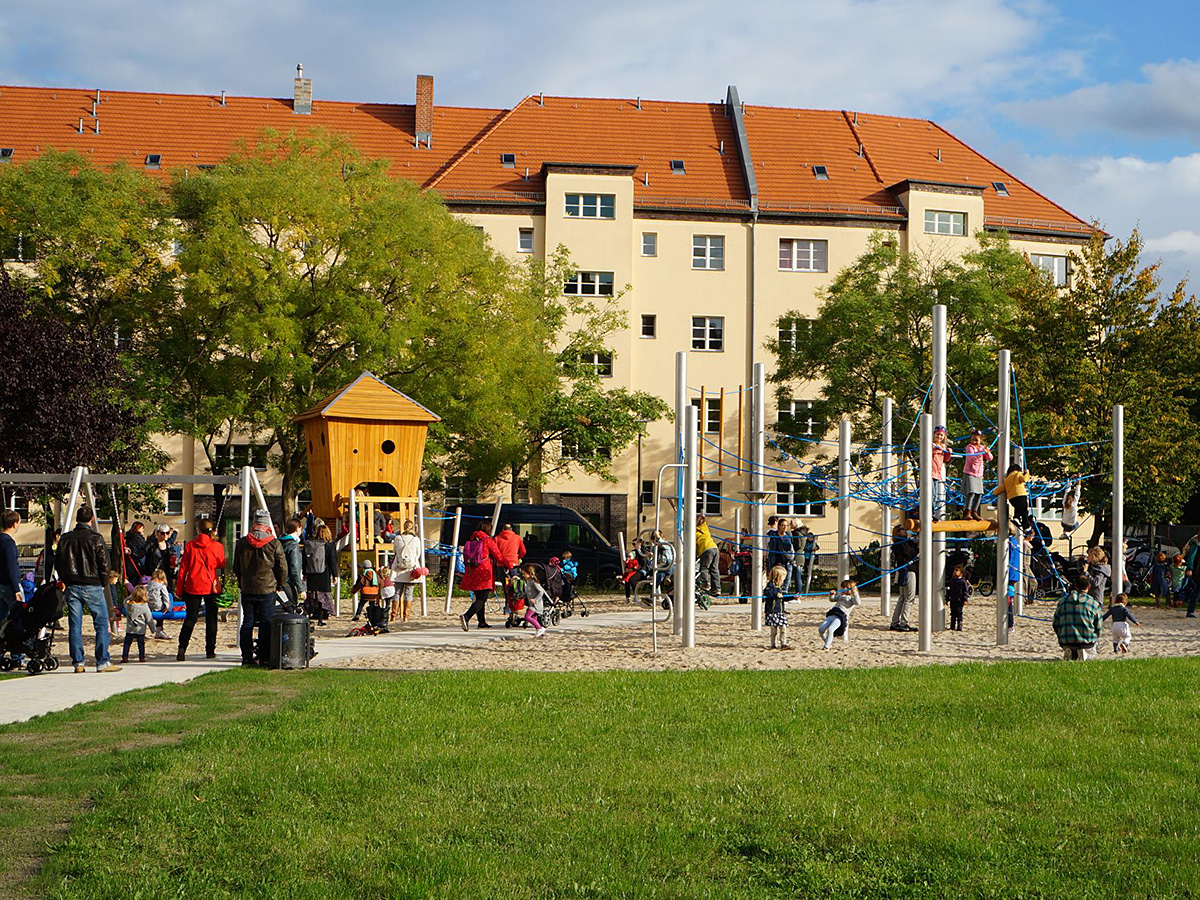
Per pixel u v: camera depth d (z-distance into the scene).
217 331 35.81
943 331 20.70
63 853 7.12
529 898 6.45
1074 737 10.32
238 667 15.88
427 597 29.16
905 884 6.69
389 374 36.66
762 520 21.55
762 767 9.19
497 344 36.66
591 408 45.97
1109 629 22.08
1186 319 35.00
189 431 35.69
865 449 25.69
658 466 53.16
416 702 12.13
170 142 56.09
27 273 37.66
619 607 26.94
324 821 7.77
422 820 7.77
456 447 40.34
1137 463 33.47
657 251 54.41
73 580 15.50
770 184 56.59
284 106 59.12
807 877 6.77
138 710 11.96
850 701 12.14
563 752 9.70
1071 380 34.09
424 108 57.97
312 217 35.84
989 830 7.58
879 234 40.28
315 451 26.80
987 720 11.10
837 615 18.38
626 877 6.75
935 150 60.97
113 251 35.03
